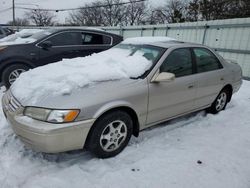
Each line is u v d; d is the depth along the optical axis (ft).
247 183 8.53
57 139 7.91
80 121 8.21
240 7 84.99
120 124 9.55
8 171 8.47
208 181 8.50
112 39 22.34
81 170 8.75
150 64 10.64
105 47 21.79
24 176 8.28
